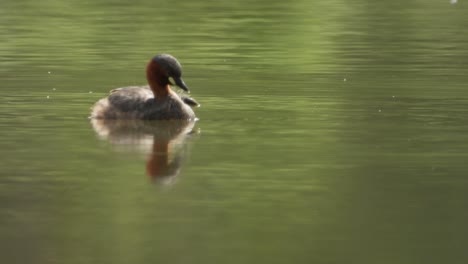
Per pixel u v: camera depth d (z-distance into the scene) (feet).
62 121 57.31
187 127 56.03
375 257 35.24
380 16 98.84
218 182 44.57
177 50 81.35
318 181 44.55
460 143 51.47
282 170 46.39
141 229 38.14
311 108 60.13
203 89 65.87
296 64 75.00
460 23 94.12
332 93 64.49
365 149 50.26
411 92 64.54
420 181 44.42
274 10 102.99
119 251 35.76
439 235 37.37
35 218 39.52
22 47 81.51
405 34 88.43
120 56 78.28
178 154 49.60
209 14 100.53
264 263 34.65
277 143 51.62
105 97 62.85
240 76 70.59
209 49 81.97
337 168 46.68
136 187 43.88
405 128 54.85
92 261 34.81
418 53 79.10
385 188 43.39
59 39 85.66
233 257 35.19
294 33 89.56
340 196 42.34
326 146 50.88
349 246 36.32
